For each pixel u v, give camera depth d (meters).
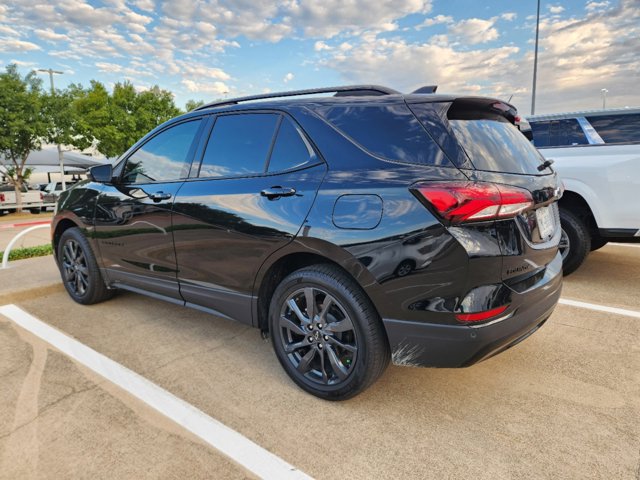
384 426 2.17
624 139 4.38
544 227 2.35
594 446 2.01
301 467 1.90
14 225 13.05
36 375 2.68
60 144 22.33
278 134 2.57
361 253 2.08
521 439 2.06
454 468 1.88
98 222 3.59
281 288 2.46
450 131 2.09
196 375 2.68
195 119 3.09
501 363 2.80
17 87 19.44
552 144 4.80
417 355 2.06
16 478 1.84
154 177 3.23
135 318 3.63
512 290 2.01
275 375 2.68
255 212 2.49
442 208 1.89
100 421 2.21
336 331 2.26
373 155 2.19
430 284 1.95
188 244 2.88
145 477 1.84
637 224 4.09
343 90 2.60
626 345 3.03
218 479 1.83
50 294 4.30
